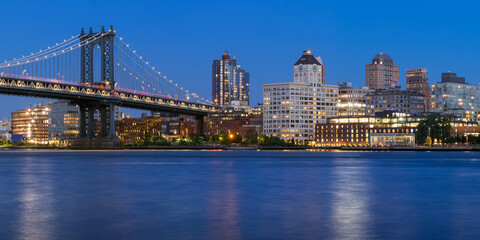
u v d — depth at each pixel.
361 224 46.81
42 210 55.16
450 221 48.34
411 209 55.66
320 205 58.59
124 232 43.47
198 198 64.81
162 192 71.44
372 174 105.75
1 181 89.06
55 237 41.78
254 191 72.75
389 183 85.38
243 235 42.28
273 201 62.03
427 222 47.84
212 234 42.66
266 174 105.69
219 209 55.59
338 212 53.59
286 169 122.75
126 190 74.12
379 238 41.25
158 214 52.34
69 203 60.44
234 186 80.00
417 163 153.50
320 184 83.38
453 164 147.12
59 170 118.38
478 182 87.19
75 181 88.81
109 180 90.81
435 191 73.12
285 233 43.00
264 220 48.84
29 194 69.50
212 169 122.50
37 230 44.41
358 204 59.50
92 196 67.06
